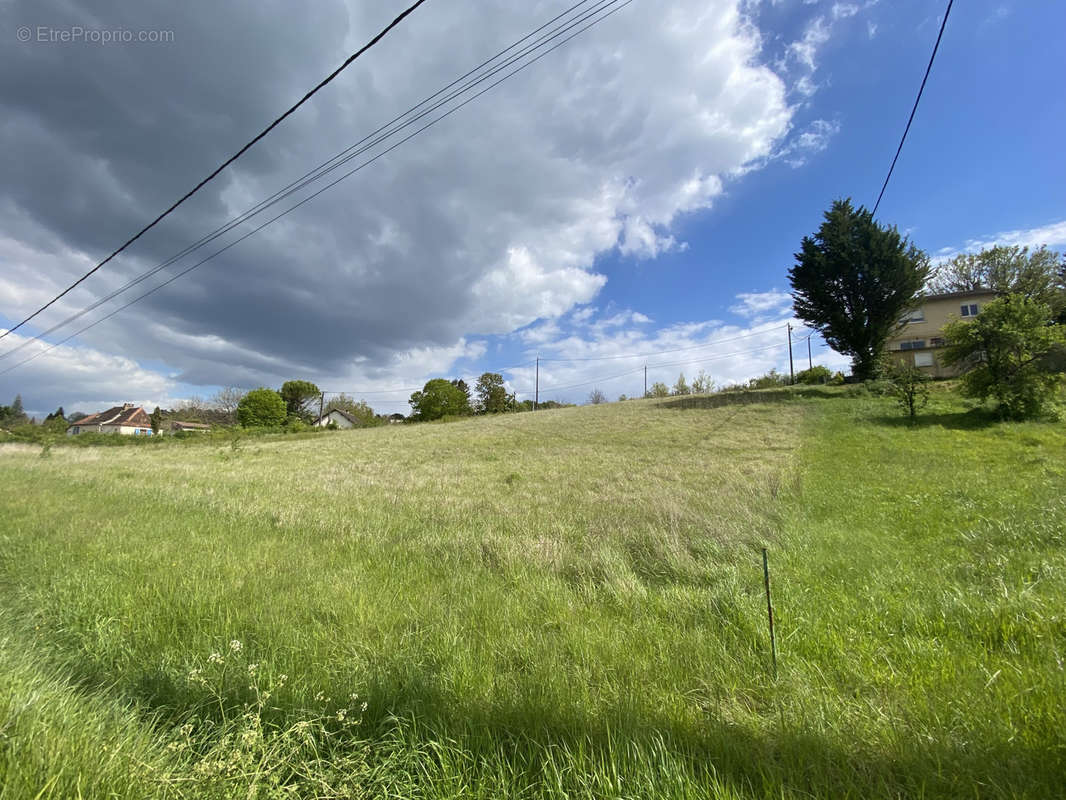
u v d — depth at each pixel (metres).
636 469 15.30
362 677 2.83
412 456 22.34
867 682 2.75
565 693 2.62
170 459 22.86
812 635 3.39
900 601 4.00
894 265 32.72
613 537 6.66
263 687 2.70
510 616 3.92
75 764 1.82
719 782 1.86
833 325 35.25
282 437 41.84
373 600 4.27
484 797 1.84
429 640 3.45
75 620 3.83
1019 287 41.06
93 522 7.59
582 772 1.91
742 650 3.21
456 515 8.54
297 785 1.81
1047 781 1.85
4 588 4.71
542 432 31.30
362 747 2.13
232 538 6.67
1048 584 4.17
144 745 2.06
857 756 2.05
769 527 6.98
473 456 21.41
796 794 1.83
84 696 2.54
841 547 5.96
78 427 76.25
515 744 2.09
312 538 6.82
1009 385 19.59
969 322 21.17
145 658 3.22
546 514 8.55
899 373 23.62
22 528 7.21
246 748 1.98
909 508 8.09
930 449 15.15
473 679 2.80
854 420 23.41
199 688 2.64
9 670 2.54
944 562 5.12
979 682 2.67
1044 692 2.46
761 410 31.17
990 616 3.55
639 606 4.15
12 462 21.12
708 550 5.93
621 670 2.98
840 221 34.59
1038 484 8.99
